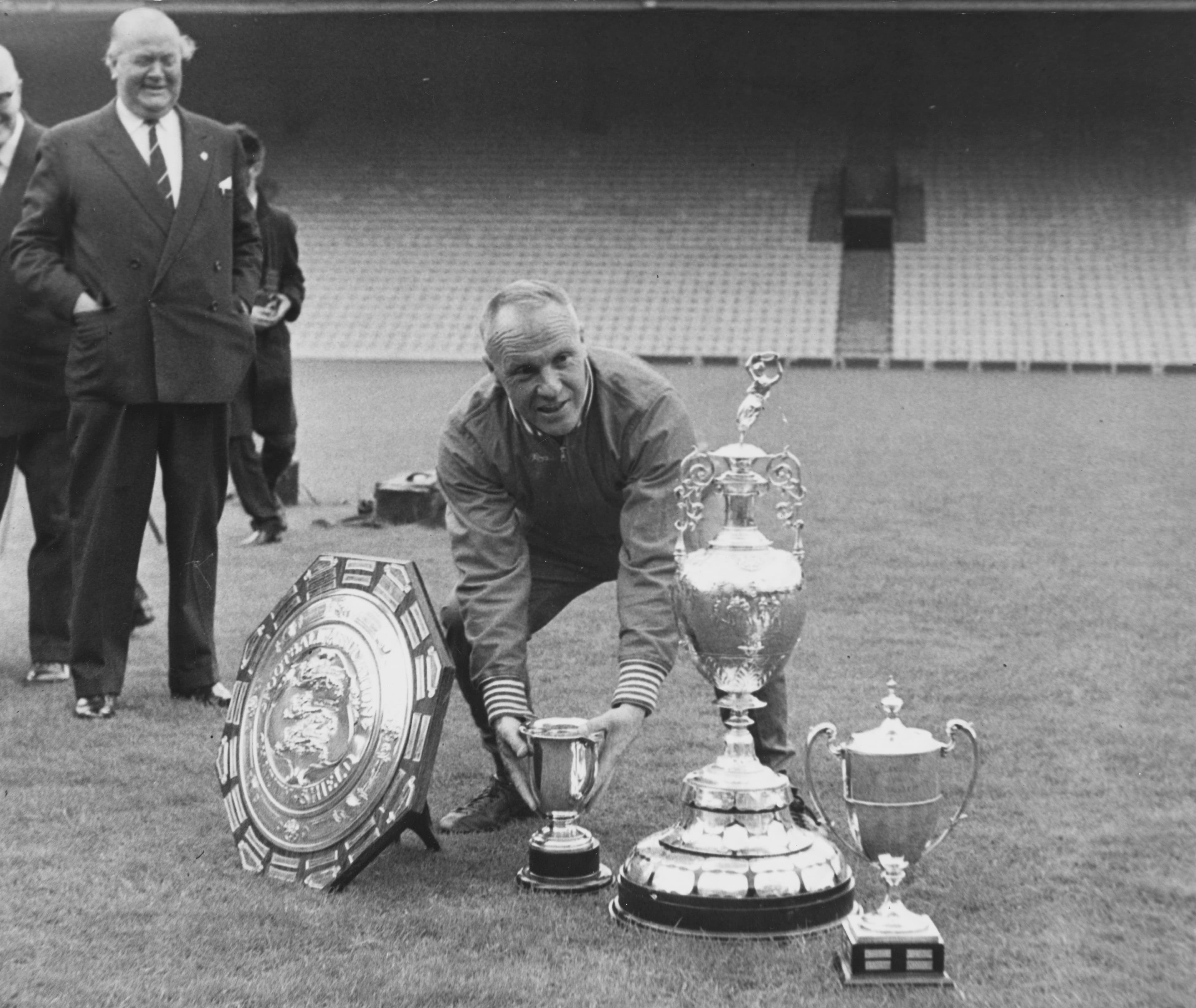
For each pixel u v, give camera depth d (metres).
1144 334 32.78
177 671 5.51
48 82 35.25
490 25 36.62
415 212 37.31
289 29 37.19
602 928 3.23
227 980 2.91
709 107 37.22
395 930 3.20
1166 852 3.71
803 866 3.23
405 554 8.91
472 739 4.97
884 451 15.95
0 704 5.47
